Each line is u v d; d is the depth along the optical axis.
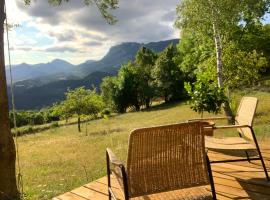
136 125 33.78
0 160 5.91
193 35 20.08
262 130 11.40
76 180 8.29
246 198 4.16
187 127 2.93
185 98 60.47
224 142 4.93
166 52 62.28
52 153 18.56
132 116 47.22
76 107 34.25
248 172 5.13
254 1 17.19
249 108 4.96
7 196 5.93
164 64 61.03
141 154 2.92
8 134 6.02
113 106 65.00
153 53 69.19
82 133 31.98
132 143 2.86
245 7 17.45
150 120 37.22
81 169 10.75
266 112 20.02
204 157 3.09
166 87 60.88
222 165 5.55
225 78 18.53
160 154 2.96
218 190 4.48
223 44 18.83
